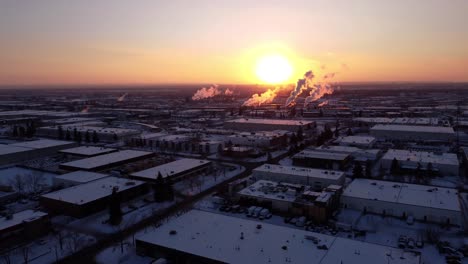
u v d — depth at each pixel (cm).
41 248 5562
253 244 5088
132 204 7519
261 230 5572
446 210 6259
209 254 4822
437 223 6319
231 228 5656
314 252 4834
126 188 7781
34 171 10244
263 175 8925
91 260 5175
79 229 6259
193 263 4847
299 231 5547
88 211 6888
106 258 5228
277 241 5181
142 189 8175
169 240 5250
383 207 6762
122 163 10681
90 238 5894
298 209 6688
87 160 10625
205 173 9931
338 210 6981
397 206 6638
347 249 4906
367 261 4566
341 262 4553
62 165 10150
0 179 9331
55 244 5700
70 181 8444
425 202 6656
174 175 9044
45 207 7194
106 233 6091
